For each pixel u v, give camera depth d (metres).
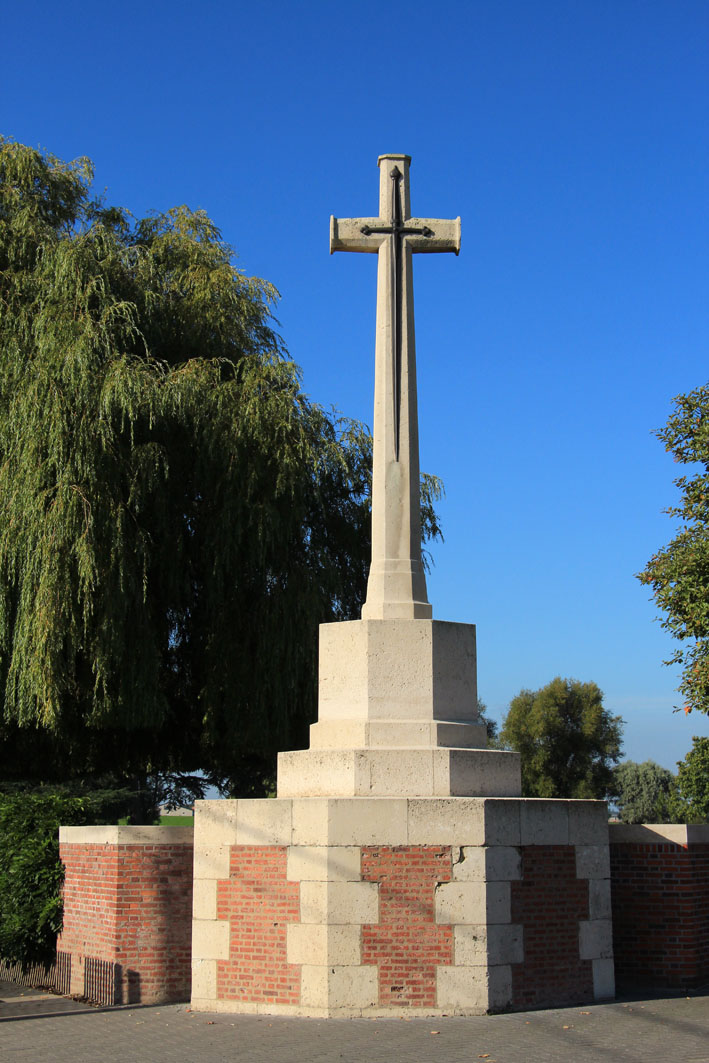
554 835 10.49
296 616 16.95
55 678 14.56
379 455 11.69
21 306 16.38
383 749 10.45
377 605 11.27
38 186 18.52
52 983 13.66
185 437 16.91
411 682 10.87
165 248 18.92
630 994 11.08
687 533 16.28
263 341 19.34
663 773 76.06
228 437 16.53
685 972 11.57
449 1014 9.67
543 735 60.31
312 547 18.14
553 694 60.28
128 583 15.34
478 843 9.99
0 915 14.49
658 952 11.69
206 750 19.67
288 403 17.09
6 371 15.85
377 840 9.95
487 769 10.67
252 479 16.66
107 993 11.75
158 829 11.98
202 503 17.47
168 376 16.05
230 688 17.41
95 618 15.12
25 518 14.88
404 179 12.13
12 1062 8.41
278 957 10.13
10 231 17.22
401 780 10.34
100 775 20.50
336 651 11.12
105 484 15.12
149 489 15.73
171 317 18.12
